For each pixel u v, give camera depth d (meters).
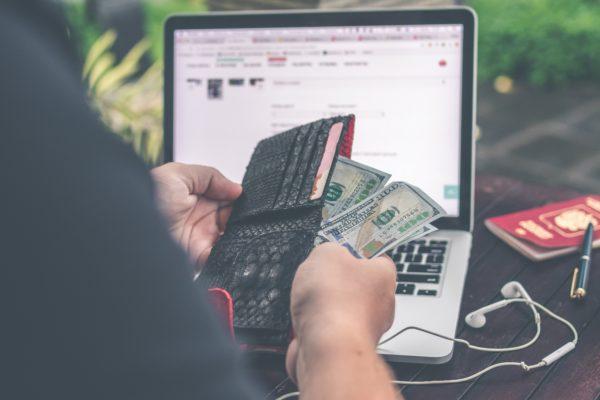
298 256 0.91
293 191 1.00
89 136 0.46
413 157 1.32
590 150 3.66
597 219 1.33
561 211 1.38
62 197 0.43
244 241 1.00
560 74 4.31
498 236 1.34
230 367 0.50
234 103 1.37
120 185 0.46
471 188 1.30
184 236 1.14
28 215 0.42
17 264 0.42
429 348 1.01
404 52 1.32
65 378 0.43
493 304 1.10
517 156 3.63
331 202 1.05
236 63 1.37
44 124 0.43
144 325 0.45
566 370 0.98
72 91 0.46
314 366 0.67
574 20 4.50
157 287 0.46
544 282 1.19
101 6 3.88
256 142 1.37
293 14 1.34
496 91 4.28
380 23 1.32
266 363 1.03
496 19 4.62
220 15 1.36
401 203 0.99
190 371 0.47
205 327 0.49
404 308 1.10
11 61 0.43
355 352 0.66
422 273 1.18
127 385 0.45
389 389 0.66
